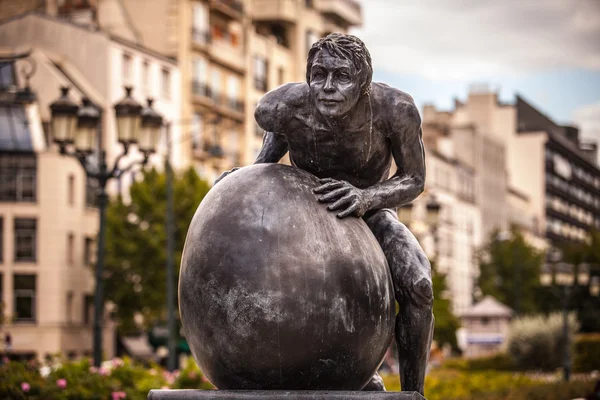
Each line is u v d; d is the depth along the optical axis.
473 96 130.50
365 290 5.62
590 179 166.50
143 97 62.44
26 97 22.66
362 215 5.89
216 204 5.73
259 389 5.69
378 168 6.12
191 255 5.70
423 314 5.92
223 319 5.57
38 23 59.53
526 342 48.66
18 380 16.14
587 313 77.62
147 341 55.69
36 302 54.81
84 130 20.73
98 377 17.16
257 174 5.76
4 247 54.78
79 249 56.78
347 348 5.61
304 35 80.31
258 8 78.94
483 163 113.88
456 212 101.31
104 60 58.75
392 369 43.25
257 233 5.57
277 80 78.12
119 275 51.03
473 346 62.25
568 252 103.50
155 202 51.22
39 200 54.94
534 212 138.50
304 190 5.72
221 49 70.56
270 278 5.51
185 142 65.94
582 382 25.72
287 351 5.54
